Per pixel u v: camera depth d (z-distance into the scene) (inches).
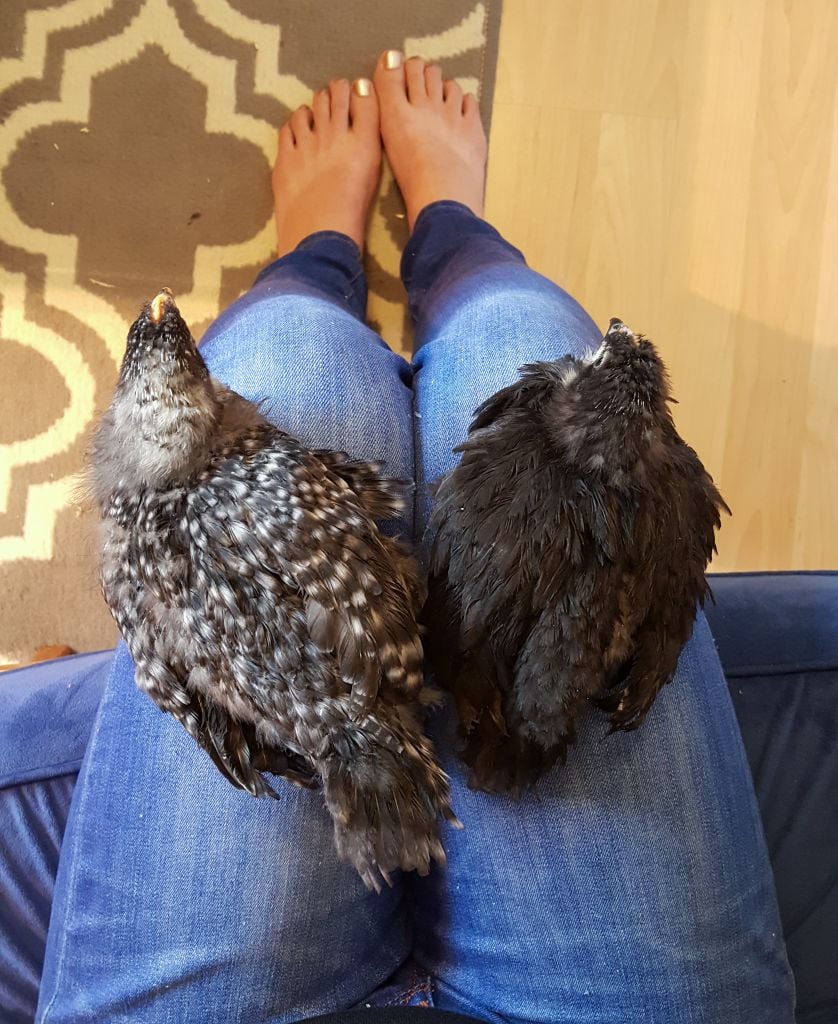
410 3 49.9
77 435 49.2
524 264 43.6
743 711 42.8
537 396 30.5
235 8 48.9
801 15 52.3
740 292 53.5
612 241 52.3
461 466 30.0
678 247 52.8
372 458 35.6
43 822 39.2
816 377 54.4
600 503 28.0
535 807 35.4
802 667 42.9
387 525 34.2
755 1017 36.2
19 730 39.1
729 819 36.3
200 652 27.5
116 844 35.0
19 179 48.2
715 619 43.1
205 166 49.4
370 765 27.3
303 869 34.8
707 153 52.5
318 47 49.6
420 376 38.9
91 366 49.1
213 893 34.5
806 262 53.7
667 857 35.4
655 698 33.3
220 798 34.5
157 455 26.8
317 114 49.3
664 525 28.8
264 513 26.7
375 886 28.7
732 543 54.8
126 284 49.2
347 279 46.4
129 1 48.2
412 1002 38.8
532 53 50.9
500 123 51.0
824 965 42.3
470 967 37.9
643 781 35.3
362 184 49.1
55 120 48.3
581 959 35.8
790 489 54.8
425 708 33.6
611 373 27.8
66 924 35.6
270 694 27.1
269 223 50.1
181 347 26.5
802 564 55.2
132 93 48.6
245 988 34.7
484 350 37.0
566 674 28.3
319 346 36.5
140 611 28.5
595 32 51.1
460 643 29.4
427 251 46.3
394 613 27.9
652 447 28.2
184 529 26.8
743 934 36.2
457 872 36.9
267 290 41.0
